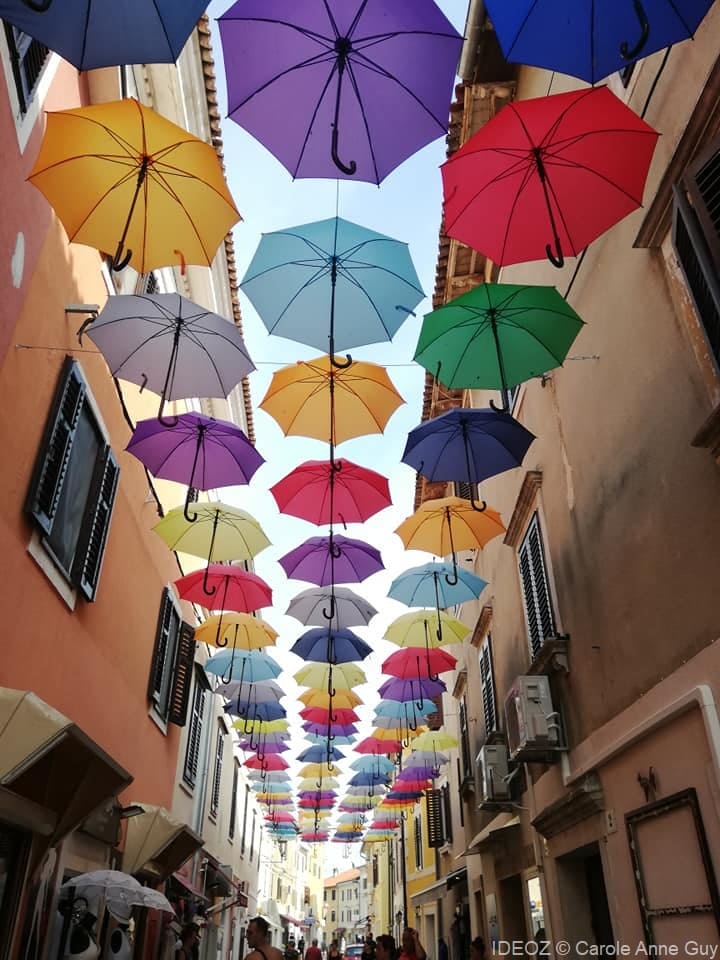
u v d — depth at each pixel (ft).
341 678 45.96
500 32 13.24
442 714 65.26
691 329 16.71
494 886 39.96
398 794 67.67
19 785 16.20
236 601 34.47
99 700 26.37
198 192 16.29
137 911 31.42
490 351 19.25
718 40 15.42
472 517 29.53
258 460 25.68
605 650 22.34
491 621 42.19
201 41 30.89
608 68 13.34
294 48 14.58
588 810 22.74
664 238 17.93
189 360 20.67
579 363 24.80
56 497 20.62
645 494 19.26
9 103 17.34
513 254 16.61
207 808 53.36
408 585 35.58
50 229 20.47
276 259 18.95
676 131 17.39
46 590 20.66
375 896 147.95
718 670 15.23
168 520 30.66
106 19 12.71
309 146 15.51
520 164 15.28
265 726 58.85
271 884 121.39
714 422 14.30
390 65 14.58
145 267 17.25
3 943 16.88
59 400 20.68
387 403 23.32
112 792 18.94
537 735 26.05
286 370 22.81
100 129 15.56
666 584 18.02
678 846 16.78
